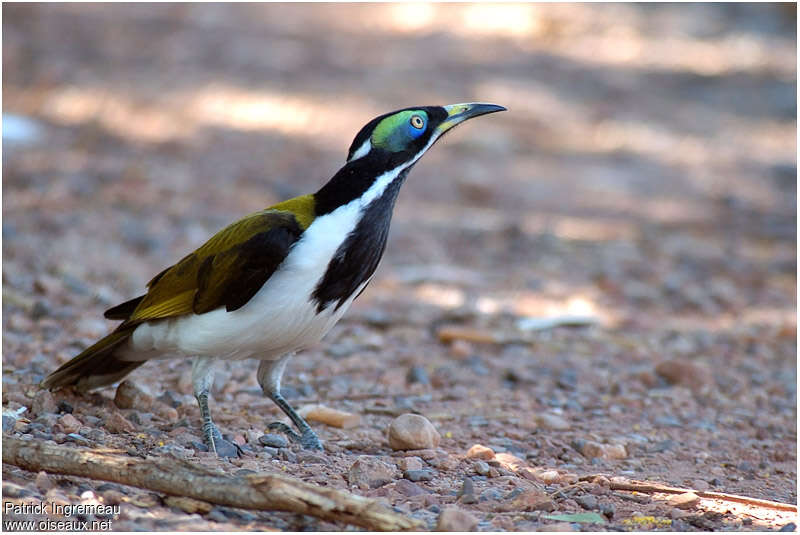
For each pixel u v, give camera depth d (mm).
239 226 8086
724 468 9242
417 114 8477
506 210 20797
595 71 34031
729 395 11734
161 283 8422
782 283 17609
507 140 25859
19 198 17109
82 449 7082
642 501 7684
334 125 25156
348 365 11555
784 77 34875
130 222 16672
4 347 10625
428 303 14758
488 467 8219
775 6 44375
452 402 10688
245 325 8078
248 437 8734
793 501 8266
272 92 27469
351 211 8133
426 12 40594
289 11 38812
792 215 22141
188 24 34688
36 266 13711
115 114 23938
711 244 19750
